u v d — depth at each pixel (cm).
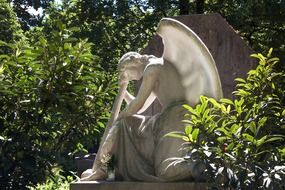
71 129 800
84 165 1133
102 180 667
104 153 667
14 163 743
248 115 614
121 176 668
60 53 767
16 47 787
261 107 632
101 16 1809
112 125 685
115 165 670
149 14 1872
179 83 679
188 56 673
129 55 705
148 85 674
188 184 618
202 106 595
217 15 791
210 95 658
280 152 602
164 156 650
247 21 1628
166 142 655
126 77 704
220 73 778
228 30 783
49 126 763
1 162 738
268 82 672
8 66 769
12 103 759
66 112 768
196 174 619
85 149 895
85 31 1752
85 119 786
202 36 792
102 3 1797
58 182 926
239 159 577
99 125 794
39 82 761
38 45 768
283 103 706
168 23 671
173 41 677
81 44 779
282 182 568
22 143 743
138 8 1881
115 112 701
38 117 763
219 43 784
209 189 591
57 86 764
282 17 1503
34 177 754
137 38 1853
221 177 566
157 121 673
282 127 634
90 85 776
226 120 619
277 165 583
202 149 577
